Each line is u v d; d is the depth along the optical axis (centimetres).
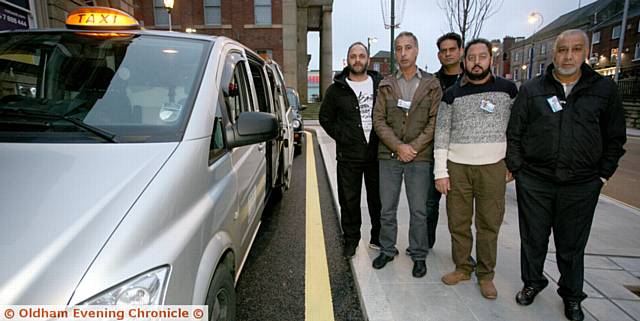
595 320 251
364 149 334
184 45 252
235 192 237
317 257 372
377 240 367
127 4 956
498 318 254
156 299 136
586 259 343
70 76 220
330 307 287
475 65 265
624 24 2005
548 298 278
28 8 650
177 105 204
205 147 195
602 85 233
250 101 322
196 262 168
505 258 343
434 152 294
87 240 133
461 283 300
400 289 291
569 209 247
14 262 123
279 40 1972
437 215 358
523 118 258
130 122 193
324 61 2512
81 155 167
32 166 159
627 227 425
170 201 158
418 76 308
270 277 332
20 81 217
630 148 1220
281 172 527
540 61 5344
